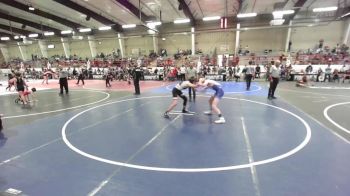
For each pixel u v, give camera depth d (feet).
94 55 104.17
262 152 14.61
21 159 14.10
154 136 17.98
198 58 82.12
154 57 88.94
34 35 99.19
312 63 69.56
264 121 21.95
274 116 23.82
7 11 72.90
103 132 19.17
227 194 10.08
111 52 103.14
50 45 104.88
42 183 11.31
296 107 28.25
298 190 10.31
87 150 15.33
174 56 86.89
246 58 78.89
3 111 28.25
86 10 66.59
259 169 12.36
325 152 14.51
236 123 21.36
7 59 128.36
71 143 16.69
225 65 73.46
